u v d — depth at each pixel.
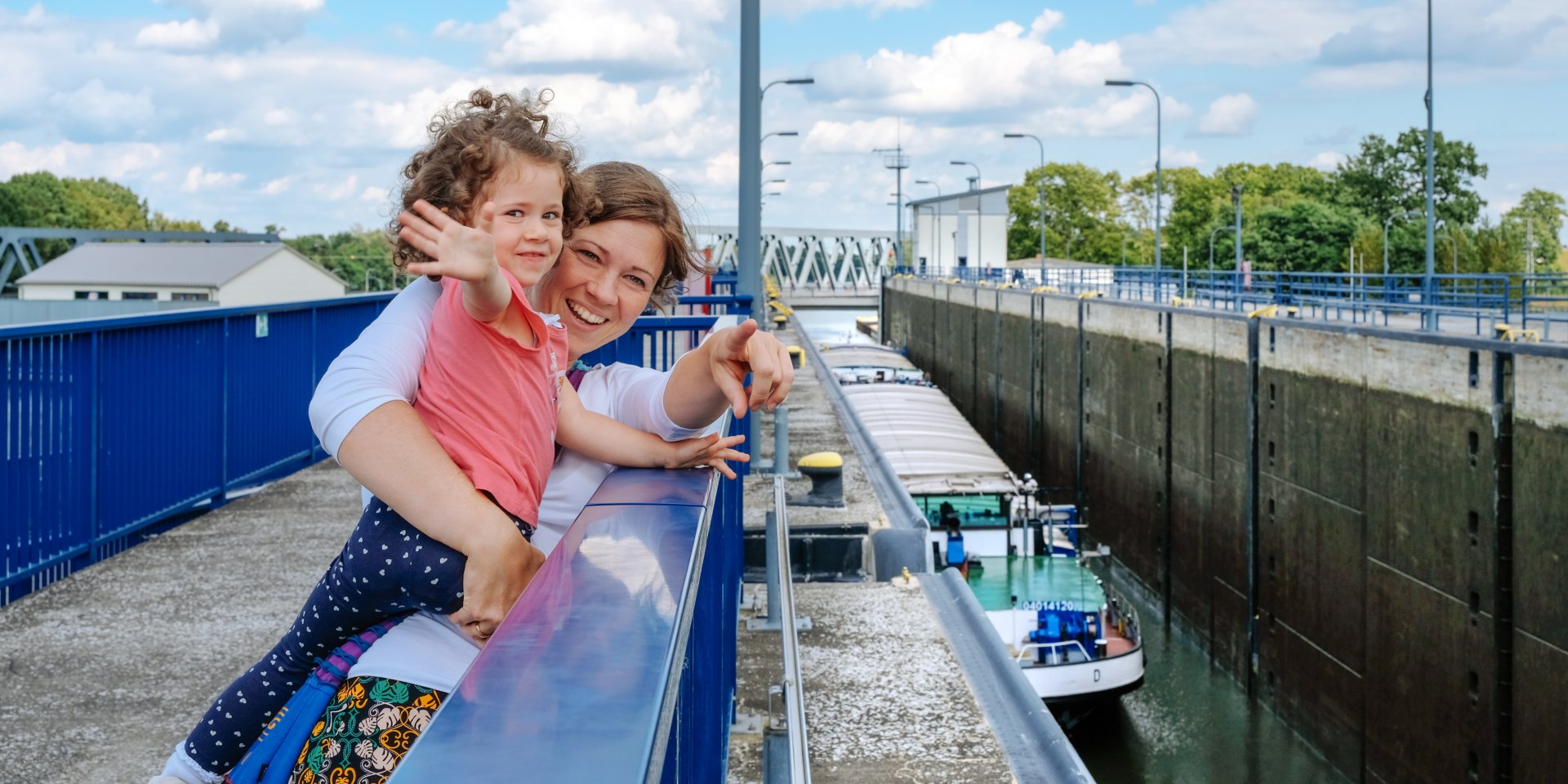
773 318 56.59
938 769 5.71
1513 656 19.36
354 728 1.64
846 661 7.25
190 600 5.74
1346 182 117.25
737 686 6.38
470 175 1.79
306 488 8.76
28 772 3.84
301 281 55.16
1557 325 32.06
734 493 4.19
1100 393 44.34
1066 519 36.78
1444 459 21.36
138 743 4.09
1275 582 28.53
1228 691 28.80
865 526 10.50
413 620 1.70
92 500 6.64
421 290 1.78
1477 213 113.12
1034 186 137.62
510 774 0.76
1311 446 26.78
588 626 1.09
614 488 1.90
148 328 7.26
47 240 92.44
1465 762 20.38
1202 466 33.41
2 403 5.83
